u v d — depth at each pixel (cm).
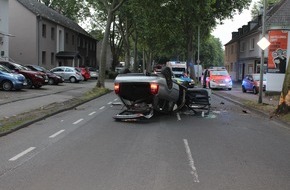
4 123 1237
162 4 3697
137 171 727
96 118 1483
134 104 1453
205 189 626
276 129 1315
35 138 1050
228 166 780
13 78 2525
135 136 1105
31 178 675
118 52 6500
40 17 4566
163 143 1007
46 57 4844
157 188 627
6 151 886
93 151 898
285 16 4003
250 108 1920
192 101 1717
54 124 1312
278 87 2747
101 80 3062
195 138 1094
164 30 4956
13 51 4569
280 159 859
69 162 791
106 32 3069
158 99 1481
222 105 2142
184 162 804
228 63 7088
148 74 1513
